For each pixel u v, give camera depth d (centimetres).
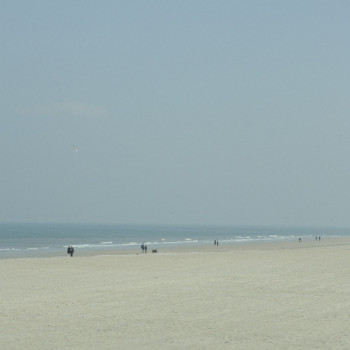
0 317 2511
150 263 6184
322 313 2702
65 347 1933
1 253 10850
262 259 6894
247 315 2623
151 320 2473
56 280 4172
